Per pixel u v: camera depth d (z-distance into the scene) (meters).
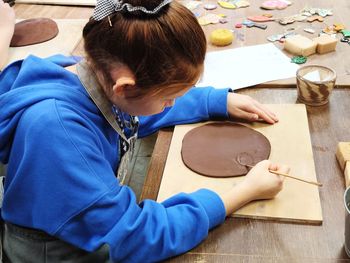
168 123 0.97
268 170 0.77
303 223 0.71
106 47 0.64
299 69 1.03
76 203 0.64
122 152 0.88
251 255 0.66
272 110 0.99
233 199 0.73
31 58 0.78
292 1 1.55
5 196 0.73
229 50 1.25
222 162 0.83
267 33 1.34
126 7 0.62
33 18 1.59
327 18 1.41
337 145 0.87
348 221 0.62
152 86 0.65
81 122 0.69
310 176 0.79
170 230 0.68
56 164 0.64
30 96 0.68
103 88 0.73
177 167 0.84
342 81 1.08
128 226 0.66
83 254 0.76
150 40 0.61
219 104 0.96
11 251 0.81
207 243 0.69
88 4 1.69
